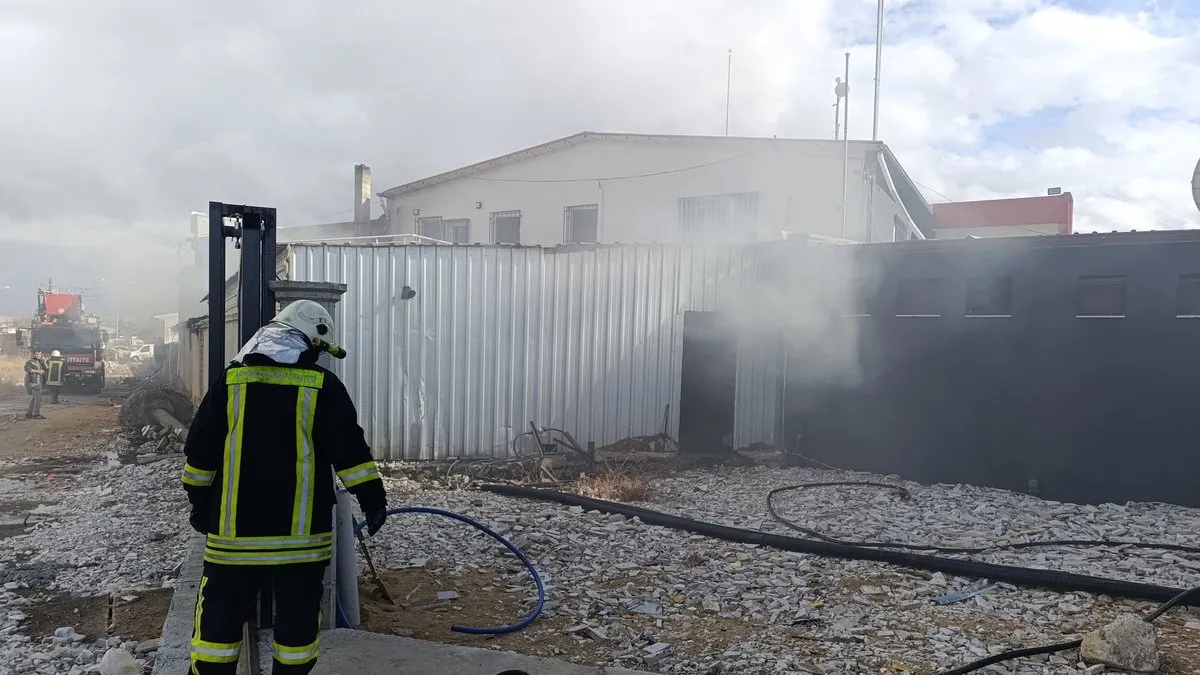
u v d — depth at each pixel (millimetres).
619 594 5902
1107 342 9594
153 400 16719
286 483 3268
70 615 5523
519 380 12016
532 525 7934
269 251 5172
